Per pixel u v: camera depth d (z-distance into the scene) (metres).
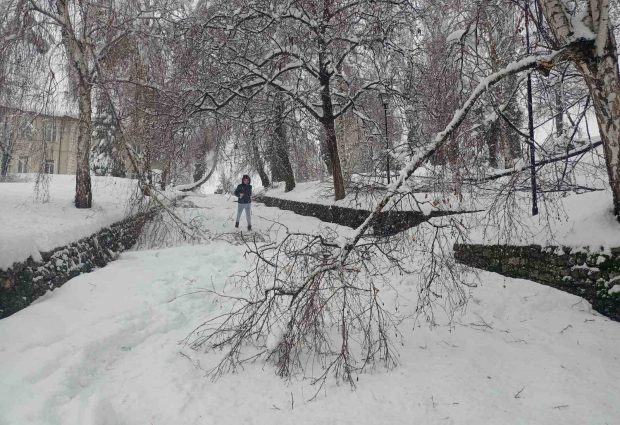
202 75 13.45
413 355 4.94
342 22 13.02
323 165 23.05
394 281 6.92
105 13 10.78
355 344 5.21
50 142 10.47
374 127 16.72
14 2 9.76
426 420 3.75
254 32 13.58
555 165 6.55
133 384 4.39
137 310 6.14
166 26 12.22
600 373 4.37
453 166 5.84
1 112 9.86
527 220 7.11
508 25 8.71
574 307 5.84
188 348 5.15
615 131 5.61
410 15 13.46
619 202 5.84
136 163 11.66
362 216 12.27
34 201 10.22
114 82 10.77
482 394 4.09
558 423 3.63
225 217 16.70
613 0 8.41
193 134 15.29
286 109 17.11
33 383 4.10
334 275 4.95
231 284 7.31
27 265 5.95
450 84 7.50
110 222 9.73
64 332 5.26
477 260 7.61
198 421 3.81
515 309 5.98
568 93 7.81
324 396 4.19
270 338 4.88
